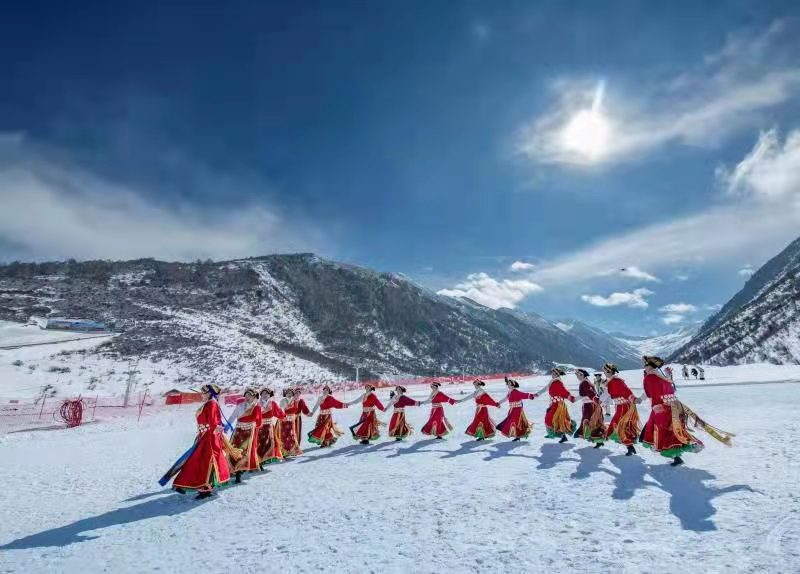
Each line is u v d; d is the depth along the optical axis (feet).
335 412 85.76
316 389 163.94
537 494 23.71
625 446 34.91
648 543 16.20
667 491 22.12
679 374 180.34
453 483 27.45
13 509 29.25
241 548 19.65
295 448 41.86
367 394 46.39
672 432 26.53
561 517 19.94
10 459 48.93
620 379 32.73
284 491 29.37
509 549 16.94
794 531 15.67
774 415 42.19
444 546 17.85
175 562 18.63
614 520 18.89
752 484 21.57
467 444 40.78
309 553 18.35
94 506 29.48
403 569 16.06
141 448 54.65
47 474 40.55
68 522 25.95
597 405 35.29
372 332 634.43
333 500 26.09
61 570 18.66
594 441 35.12
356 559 17.33
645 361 28.25
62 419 89.61
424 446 41.50
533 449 36.11
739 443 30.99
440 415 44.68
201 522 24.21
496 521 20.20
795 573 12.76
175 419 90.02
